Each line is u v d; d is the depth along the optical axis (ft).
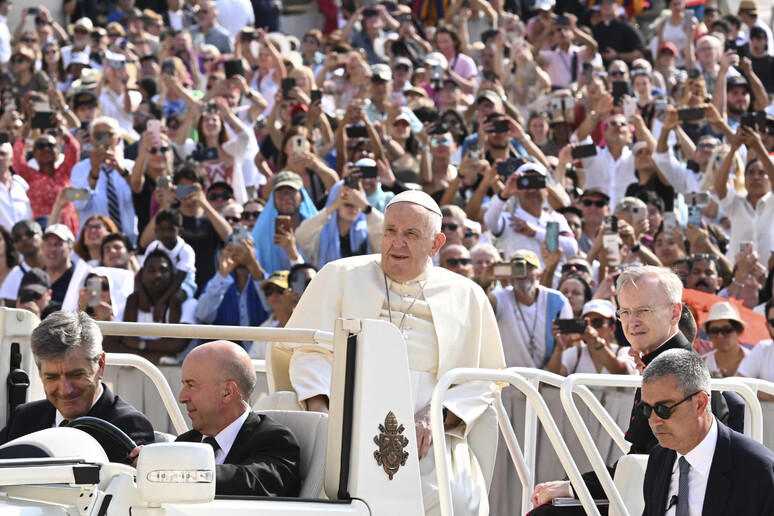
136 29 220.43
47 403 62.13
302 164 140.87
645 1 253.24
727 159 142.00
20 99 192.95
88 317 59.88
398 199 73.05
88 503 43.14
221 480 52.47
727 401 71.15
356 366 52.80
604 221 121.90
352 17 225.15
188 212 127.13
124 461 56.65
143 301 114.62
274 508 48.55
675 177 149.89
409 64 187.11
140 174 143.43
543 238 130.21
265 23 237.66
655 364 56.34
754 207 141.90
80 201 141.69
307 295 73.31
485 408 71.46
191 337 58.70
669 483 57.47
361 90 180.14
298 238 122.83
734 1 251.80
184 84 191.83
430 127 148.36
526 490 71.61
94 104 175.22
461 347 72.90
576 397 92.79
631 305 63.93
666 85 201.57
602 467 60.70
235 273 117.39
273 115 163.12
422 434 68.33
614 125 153.99
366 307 72.13
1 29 220.43
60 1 238.27
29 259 123.13
